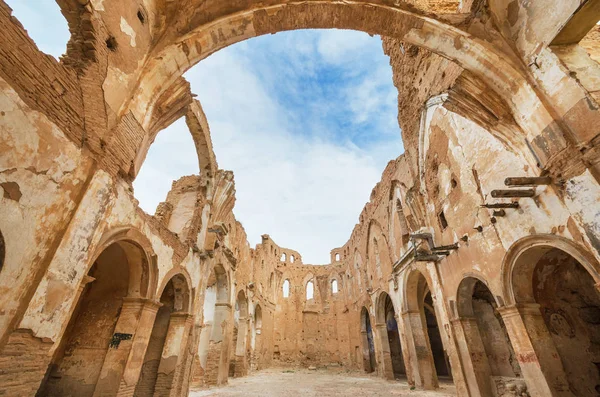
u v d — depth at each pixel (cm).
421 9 688
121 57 539
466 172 923
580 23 540
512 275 724
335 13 694
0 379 323
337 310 3250
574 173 527
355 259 2697
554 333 682
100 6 485
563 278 736
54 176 395
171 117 735
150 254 777
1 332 327
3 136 325
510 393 819
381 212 1945
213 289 1680
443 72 975
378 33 745
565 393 614
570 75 543
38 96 370
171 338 981
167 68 645
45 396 677
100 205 484
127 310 745
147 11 620
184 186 1376
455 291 993
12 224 336
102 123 488
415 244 1205
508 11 675
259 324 2608
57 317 398
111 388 660
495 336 976
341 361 2914
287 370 2658
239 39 713
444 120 1051
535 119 605
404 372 2172
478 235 855
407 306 1459
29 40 360
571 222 543
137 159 637
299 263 3766
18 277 345
